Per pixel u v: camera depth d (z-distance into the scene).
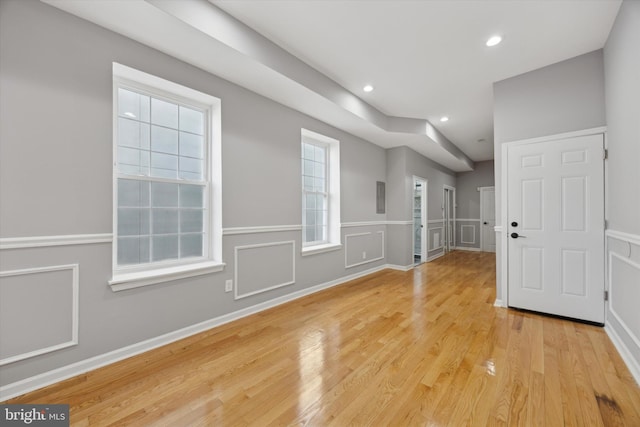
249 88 2.83
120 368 1.86
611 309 2.35
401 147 5.22
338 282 4.17
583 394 1.60
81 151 1.82
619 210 2.16
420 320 2.72
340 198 4.27
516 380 1.73
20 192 1.60
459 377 1.77
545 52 2.59
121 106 2.18
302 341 2.27
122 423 1.38
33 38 1.65
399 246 5.26
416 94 3.53
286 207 3.30
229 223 2.71
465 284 4.13
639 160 1.79
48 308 1.69
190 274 2.37
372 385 1.69
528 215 2.91
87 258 1.84
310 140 3.97
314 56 2.69
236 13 2.11
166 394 1.60
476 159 7.62
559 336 2.34
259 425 1.37
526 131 2.93
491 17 2.15
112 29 1.93
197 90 2.41
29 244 1.62
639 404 1.51
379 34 2.36
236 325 2.60
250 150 2.89
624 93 2.00
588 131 2.57
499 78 3.09
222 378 1.76
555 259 2.76
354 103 3.53
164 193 2.42
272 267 3.14
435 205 6.65
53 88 1.71
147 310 2.12
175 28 1.91
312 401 1.55
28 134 1.63
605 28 2.25
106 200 1.92
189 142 2.58
